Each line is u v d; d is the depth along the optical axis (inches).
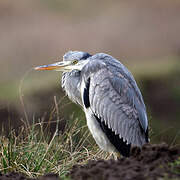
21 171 341.1
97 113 340.2
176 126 599.2
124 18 1082.1
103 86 337.7
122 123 335.3
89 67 349.1
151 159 257.4
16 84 798.5
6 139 371.9
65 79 383.9
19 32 1007.0
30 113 551.2
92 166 267.6
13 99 670.5
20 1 1206.9
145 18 1075.9
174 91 762.8
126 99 337.1
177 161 246.5
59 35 984.3
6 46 956.0
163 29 1015.6
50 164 351.3
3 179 283.9
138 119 337.7
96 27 1031.0
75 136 394.6
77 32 1004.6
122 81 338.6
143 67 849.5
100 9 1159.6
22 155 354.9
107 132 340.2
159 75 799.1
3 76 879.1
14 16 1101.1
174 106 730.8
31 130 380.8
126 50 954.1
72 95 381.1
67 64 372.8
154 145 263.4
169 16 1069.8
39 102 629.6
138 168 245.1
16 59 928.9
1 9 1152.2
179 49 944.3
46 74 853.2
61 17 1099.3
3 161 342.6
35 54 933.2
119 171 242.5
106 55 353.4
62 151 369.1
